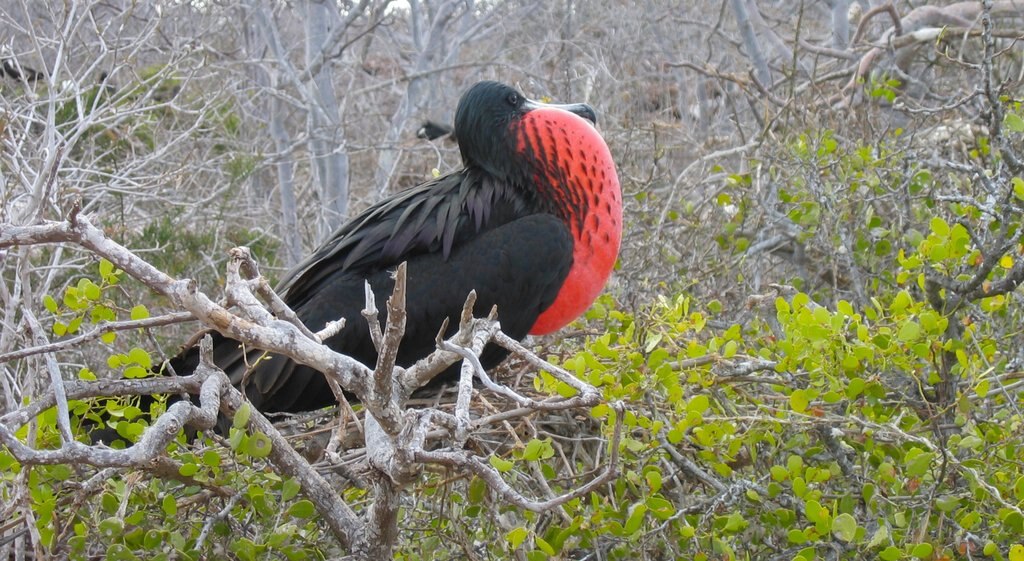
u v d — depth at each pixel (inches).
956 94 391.5
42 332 192.1
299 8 559.2
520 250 285.7
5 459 202.7
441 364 175.3
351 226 301.6
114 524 196.2
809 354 225.3
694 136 480.1
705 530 228.5
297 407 283.4
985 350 234.5
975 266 265.3
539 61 556.4
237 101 504.4
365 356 284.5
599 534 224.2
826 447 241.0
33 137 382.3
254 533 225.3
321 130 481.4
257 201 522.3
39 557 203.6
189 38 466.9
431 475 245.3
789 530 219.5
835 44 514.3
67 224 171.6
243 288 176.2
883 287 311.6
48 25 482.3
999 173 270.5
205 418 178.9
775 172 349.7
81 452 158.7
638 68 561.0
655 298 300.7
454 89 608.1
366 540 194.2
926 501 216.2
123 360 218.5
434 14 617.3
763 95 400.5
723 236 338.3
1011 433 222.8
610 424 224.8
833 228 302.4
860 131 364.8
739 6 487.2
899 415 233.6
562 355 291.0
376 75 700.7
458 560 243.0
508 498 166.1
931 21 465.4
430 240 289.3
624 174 367.2
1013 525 200.8
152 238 407.8
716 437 225.9
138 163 386.3
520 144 296.7
